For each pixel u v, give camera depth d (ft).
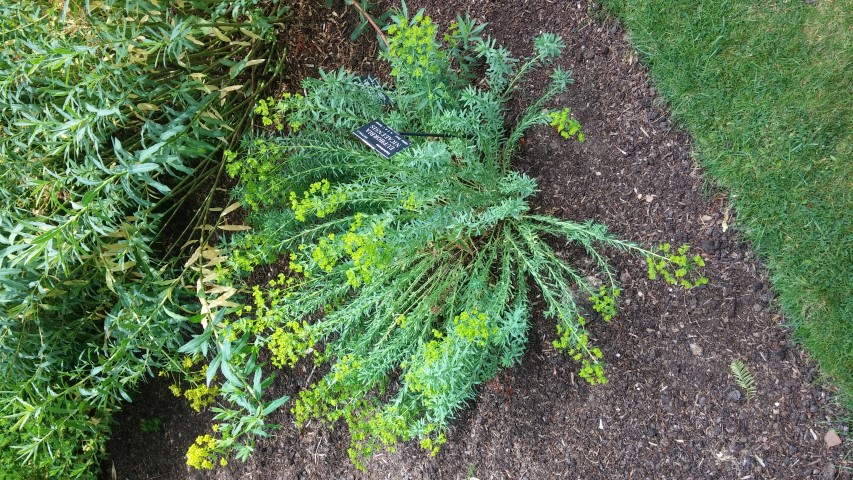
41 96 8.52
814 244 7.74
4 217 8.46
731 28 8.30
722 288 8.11
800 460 7.52
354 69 10.22
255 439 10.73
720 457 7.84
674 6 8.55
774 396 7.72
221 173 10.80
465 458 9.19
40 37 8.52
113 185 7.98
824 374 7.55
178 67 9.80
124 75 8.38
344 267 8.80
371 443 8.57
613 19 8.82
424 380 7.42
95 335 10.39
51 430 8.94
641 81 8.66
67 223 7.36
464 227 8.70
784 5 8.09
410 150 8.42
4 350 8.96
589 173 8.82
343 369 7.59
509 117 9.34
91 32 8.30
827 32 7.88
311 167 9.07
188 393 9.21
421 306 8.53
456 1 9.70
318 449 10.30
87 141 8.13
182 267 10.92
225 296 8.38
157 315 9.12
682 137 8.43
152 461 11.74
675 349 8.22
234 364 7.63
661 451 8.12
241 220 10.81
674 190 8.42
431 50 7.76
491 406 9.11
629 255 8.54
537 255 8.29
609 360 8.50
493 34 9.45
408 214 8.32
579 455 8.52
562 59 9.05
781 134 7.99
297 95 8.41
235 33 10.52
